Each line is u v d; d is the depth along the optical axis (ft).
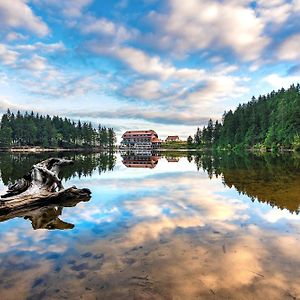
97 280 13.26
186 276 13.50
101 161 117.70
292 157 127.54
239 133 342.03
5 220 26.04
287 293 11.90
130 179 53.72
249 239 18.74
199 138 482.28
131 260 15.46
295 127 237.25
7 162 106.01
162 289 12.34
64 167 84.99
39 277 13.73
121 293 12.08
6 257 16.37
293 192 35.94
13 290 12.55
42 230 22.09
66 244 18.38
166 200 32.63
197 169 73.77
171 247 17.34
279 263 14.89
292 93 328.29
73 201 34.55
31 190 33.96
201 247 17.30
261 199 32.01
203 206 29.12
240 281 12.96
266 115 316.60
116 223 23.29
